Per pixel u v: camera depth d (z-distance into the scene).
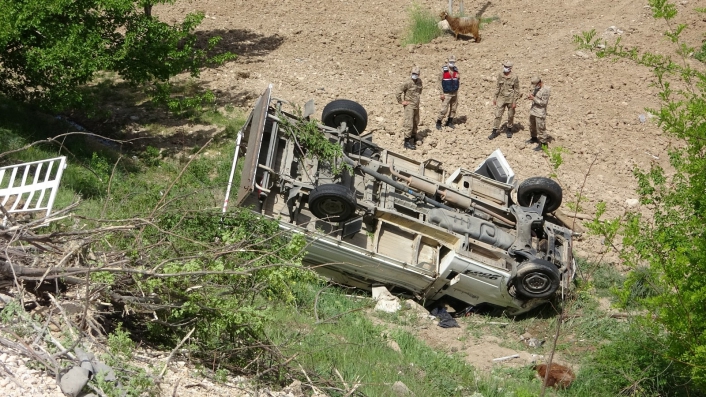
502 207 11.95
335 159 10.98
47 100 14.32
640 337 9.73
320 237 10.43
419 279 10.98
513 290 10.98
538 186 12.10
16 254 6.39
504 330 11.02
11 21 13.55
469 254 10.82
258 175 10.88
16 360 5.57
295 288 9.09
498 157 13.09
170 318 6.92
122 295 6.73
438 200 11.89
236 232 7.79
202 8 23.39
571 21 22.05
